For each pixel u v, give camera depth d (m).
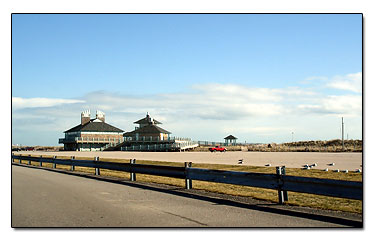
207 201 10.49
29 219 8.02
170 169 14.21
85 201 10.41
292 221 7.81
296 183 9.34
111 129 96.06
